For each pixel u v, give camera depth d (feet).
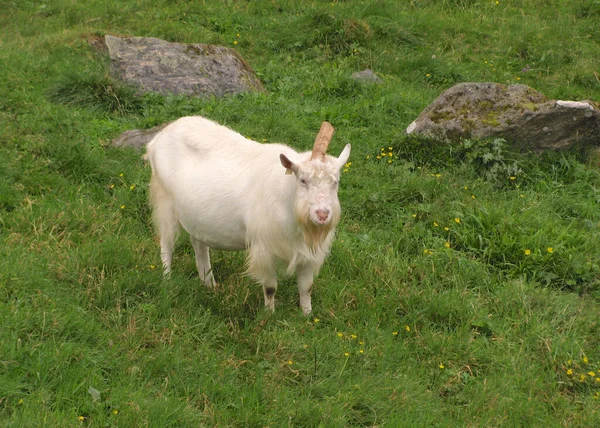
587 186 24.52
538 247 21.99
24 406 17.08
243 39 35.50
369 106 28.17
